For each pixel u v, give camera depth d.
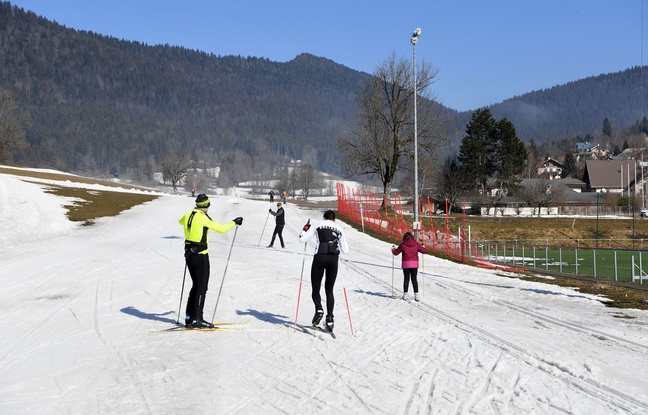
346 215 50.16
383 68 55.19
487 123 93.81
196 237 9.62
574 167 161.25
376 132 55.59
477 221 62.22
